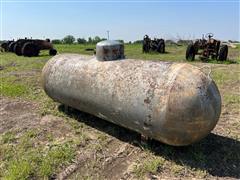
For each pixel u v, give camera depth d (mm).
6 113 5559
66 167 3535
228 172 3361
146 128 3518
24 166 3465
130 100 3633
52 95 5152
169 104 3250
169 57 16531
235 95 6836
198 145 3920
